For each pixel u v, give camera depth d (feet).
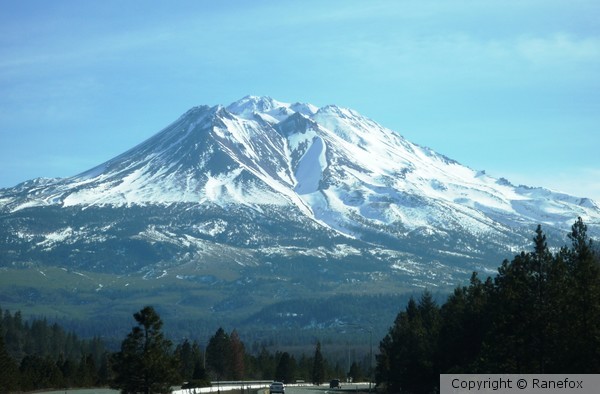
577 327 269.44
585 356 265.95
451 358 397.39
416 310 595.47
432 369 442.50
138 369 348.38
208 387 554.46
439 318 492.54
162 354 353.92
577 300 272.31
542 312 284.20
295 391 605.31
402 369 492.13
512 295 292.61
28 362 562.66
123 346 353.31
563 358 270.26
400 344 526.98
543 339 283.59
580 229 314.35
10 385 461.37
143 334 356.18
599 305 268.21
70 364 595.47
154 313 357.00
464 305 415.44
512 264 302.66
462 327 392.68
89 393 475.31
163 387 354.33
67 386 572.10
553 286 285.02
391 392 544.62
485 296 395.55
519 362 287.07
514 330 288.71
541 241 296.51
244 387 634.43
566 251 309.42
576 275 281.95
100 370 637.30
